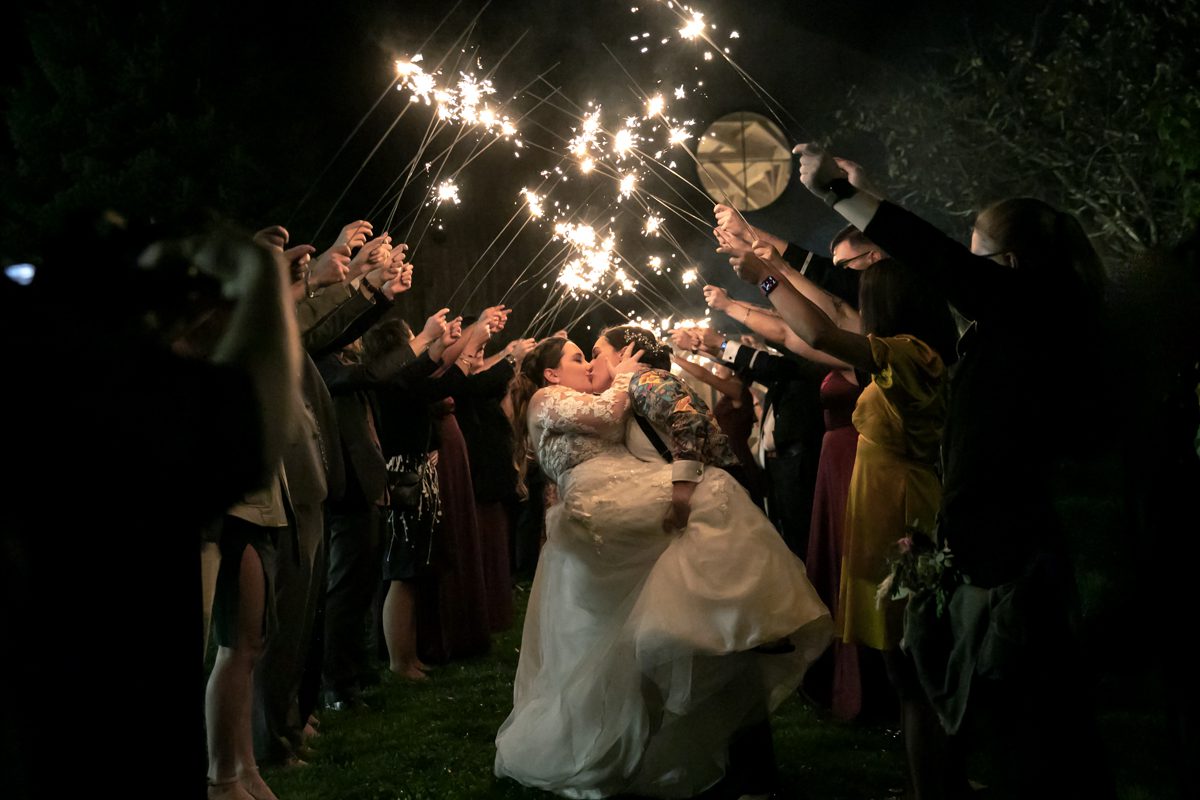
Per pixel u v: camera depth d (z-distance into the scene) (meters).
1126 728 4.43
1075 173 10.77
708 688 3.80
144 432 1.93
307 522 4.56
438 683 6.05
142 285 2.05
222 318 2.47
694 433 4.01
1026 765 2.64
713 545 3.87
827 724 4.95
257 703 4.66
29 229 14.13
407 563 6.21
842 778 4.24
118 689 1.94
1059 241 2.79
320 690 5.70
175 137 14.09
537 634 4.46
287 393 2.12
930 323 3.69
